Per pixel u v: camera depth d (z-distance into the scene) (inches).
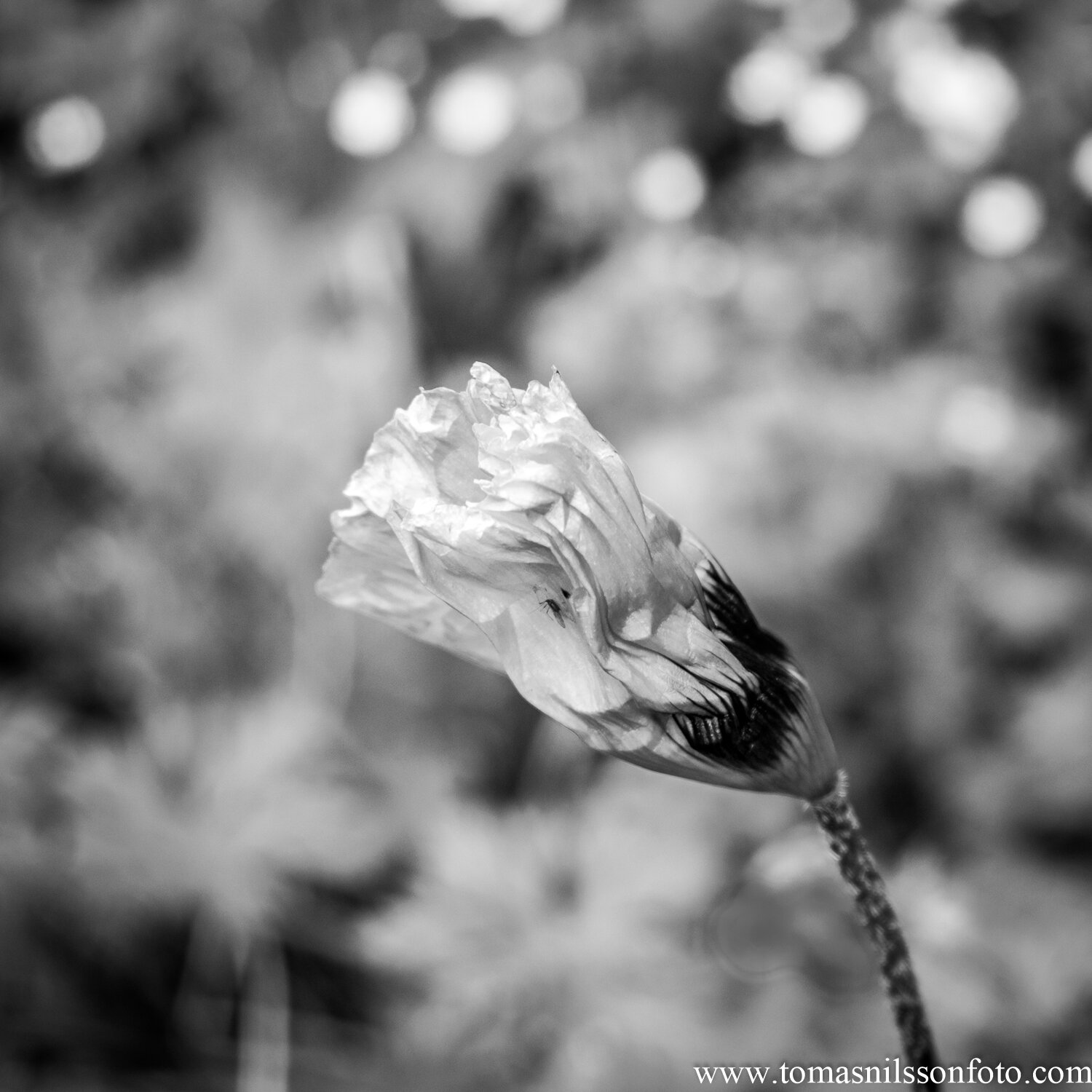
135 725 40.2
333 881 34.4
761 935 26.2
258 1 48.2
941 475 40.9
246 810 32.4
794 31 46.7
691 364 42.3
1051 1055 27.4
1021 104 45.4
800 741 16.3
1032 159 45.6
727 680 16.0
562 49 46.1
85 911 33.6
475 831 30.4
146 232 48.4
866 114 45.4
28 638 42.7
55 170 49.6
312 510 42.4
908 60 46.0
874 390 41.6
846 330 43.5
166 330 44.5
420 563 15.8
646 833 30.5
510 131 45.3
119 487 43.7
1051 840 36.5
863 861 16.5
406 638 42.0
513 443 15.6
